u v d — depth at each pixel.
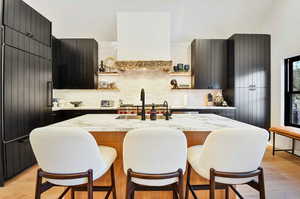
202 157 1.34
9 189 2.35
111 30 4.66
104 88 4.77
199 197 1.88
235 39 4.30
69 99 4.93
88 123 1.76
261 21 4.56
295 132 3.20
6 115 2.47
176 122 1.82
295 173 2.77
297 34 3.65
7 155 2.50
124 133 1.84
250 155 1.25
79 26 4.55
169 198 1.85
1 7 2.40
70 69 4.50
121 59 3.90
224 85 4.56
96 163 1.30
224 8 4.25
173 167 1.25
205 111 4.31
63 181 1.28
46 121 3.37
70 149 1.22
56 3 4.04
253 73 4.32
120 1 4.09
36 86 3.09
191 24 4.57
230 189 1.92
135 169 1.27
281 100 4.07
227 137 1.22
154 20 3.90
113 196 1.68
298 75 3.85
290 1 3.79
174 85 4.78
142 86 4.94
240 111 4.30
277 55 4.16
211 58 4.54
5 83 2.45
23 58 2.78
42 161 1.26
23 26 2.78
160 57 3.91
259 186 1.32
